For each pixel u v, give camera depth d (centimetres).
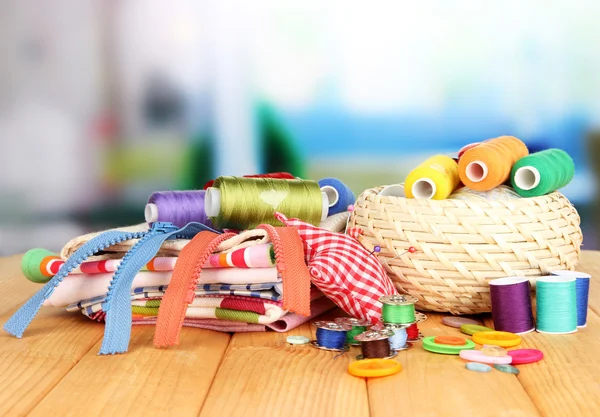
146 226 71
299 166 168
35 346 57
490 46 163
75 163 168
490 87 164
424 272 62
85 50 165
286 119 167
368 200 66
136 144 167
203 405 47
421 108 166
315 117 167
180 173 168
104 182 168
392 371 51
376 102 166
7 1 163
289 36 165
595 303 68
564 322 59
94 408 47
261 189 68
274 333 60
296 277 56
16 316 60
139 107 166
